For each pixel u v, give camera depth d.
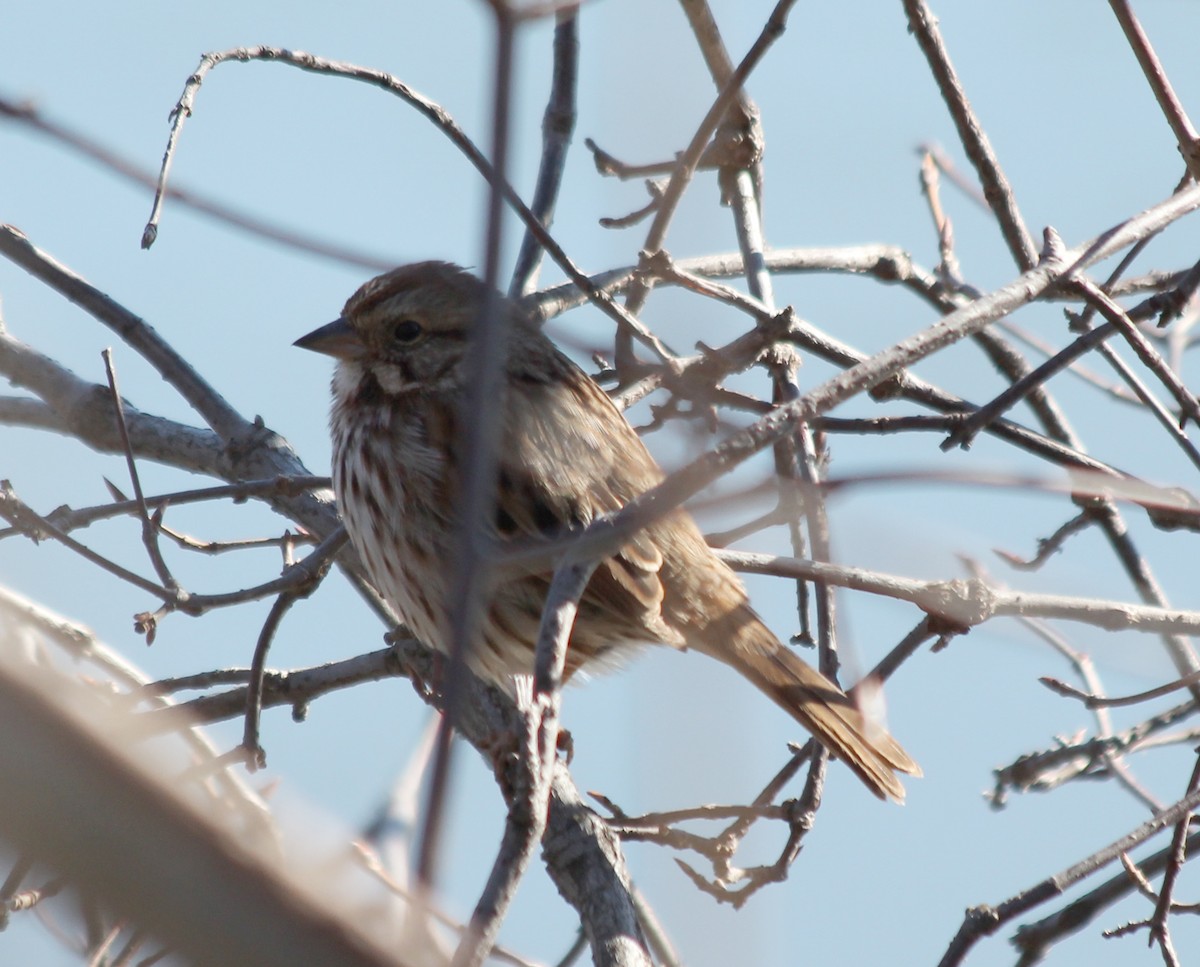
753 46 8.29
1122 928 8.55
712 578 10.29
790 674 10.15
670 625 10.20
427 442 10.18
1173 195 8.51
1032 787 10.16
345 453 10.55
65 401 11.29
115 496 9.37
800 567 8.09
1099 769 10.55
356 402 10.55
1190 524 9.54
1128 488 7.71
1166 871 8.42
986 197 10.17
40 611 8.21
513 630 9.99
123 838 3.74
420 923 3.91
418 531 10.15
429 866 3.90
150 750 3.95
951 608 8.02
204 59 8.22
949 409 10.03
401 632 10.53
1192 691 10.20
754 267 10.15
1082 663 10.88
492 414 4.73
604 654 10.56
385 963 3.91
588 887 8.23
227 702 9.64
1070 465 9.86
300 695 9.77
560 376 10.45
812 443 9.75
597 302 8.23
